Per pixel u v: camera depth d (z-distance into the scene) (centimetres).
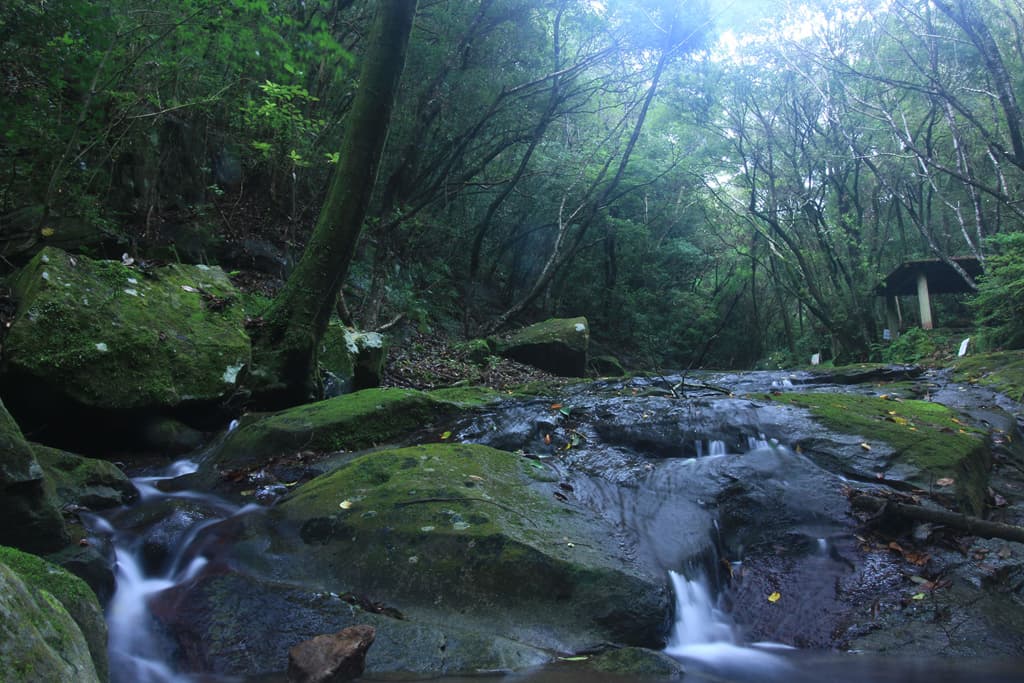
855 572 369
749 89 2000
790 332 2608
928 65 1572
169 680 252
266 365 641
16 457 283
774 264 2420
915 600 341
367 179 682
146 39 708
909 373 1000
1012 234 1178
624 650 271
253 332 654
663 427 561
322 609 290
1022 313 1241
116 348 532
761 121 2127
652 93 1500
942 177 1969
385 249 1188
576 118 1967
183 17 696
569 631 289
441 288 1528
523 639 285
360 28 1170
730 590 365
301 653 241
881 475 458
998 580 357
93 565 295
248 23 764
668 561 343
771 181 2114
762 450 504
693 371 1566
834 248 2150
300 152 984
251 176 1221
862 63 1720
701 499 434
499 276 1964
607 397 688
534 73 1483
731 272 2862
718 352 2817
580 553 324
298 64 856
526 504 374
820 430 524
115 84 692
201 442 569
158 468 503
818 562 381
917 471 454
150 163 910
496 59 1427
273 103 857
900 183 2014
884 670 277
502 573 309
